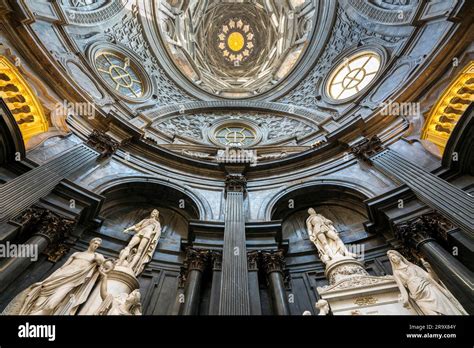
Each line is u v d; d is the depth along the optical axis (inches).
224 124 627.2
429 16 411.2
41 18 411.5
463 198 244.7
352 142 413.4
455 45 324.5
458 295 203.9
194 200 394.3
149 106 585.0
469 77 312.3
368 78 526.9
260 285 302.5
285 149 509.4
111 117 408.2
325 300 189.9
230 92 796.0
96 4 554.6
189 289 274.7
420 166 305.4
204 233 335.3
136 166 407.8
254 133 605.9
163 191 402.3
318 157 440.8
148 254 265.3
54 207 273.6
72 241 291.7
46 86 351.6
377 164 357.4
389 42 507.2
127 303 179.9
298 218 407.5
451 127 310.0
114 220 364.8
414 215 276.2
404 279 184.1
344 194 390.6
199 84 777.6
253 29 970.1
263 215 374.0
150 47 684.1
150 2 687.1
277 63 806.5
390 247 306.7
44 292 174.9
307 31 754.2
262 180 440.8
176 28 781.9
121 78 579.2
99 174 360.8
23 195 248.2
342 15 631.8
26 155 286.7
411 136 349.4
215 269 294.4
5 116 250.2
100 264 202.4
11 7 308.2
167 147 505.0
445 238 243.1
